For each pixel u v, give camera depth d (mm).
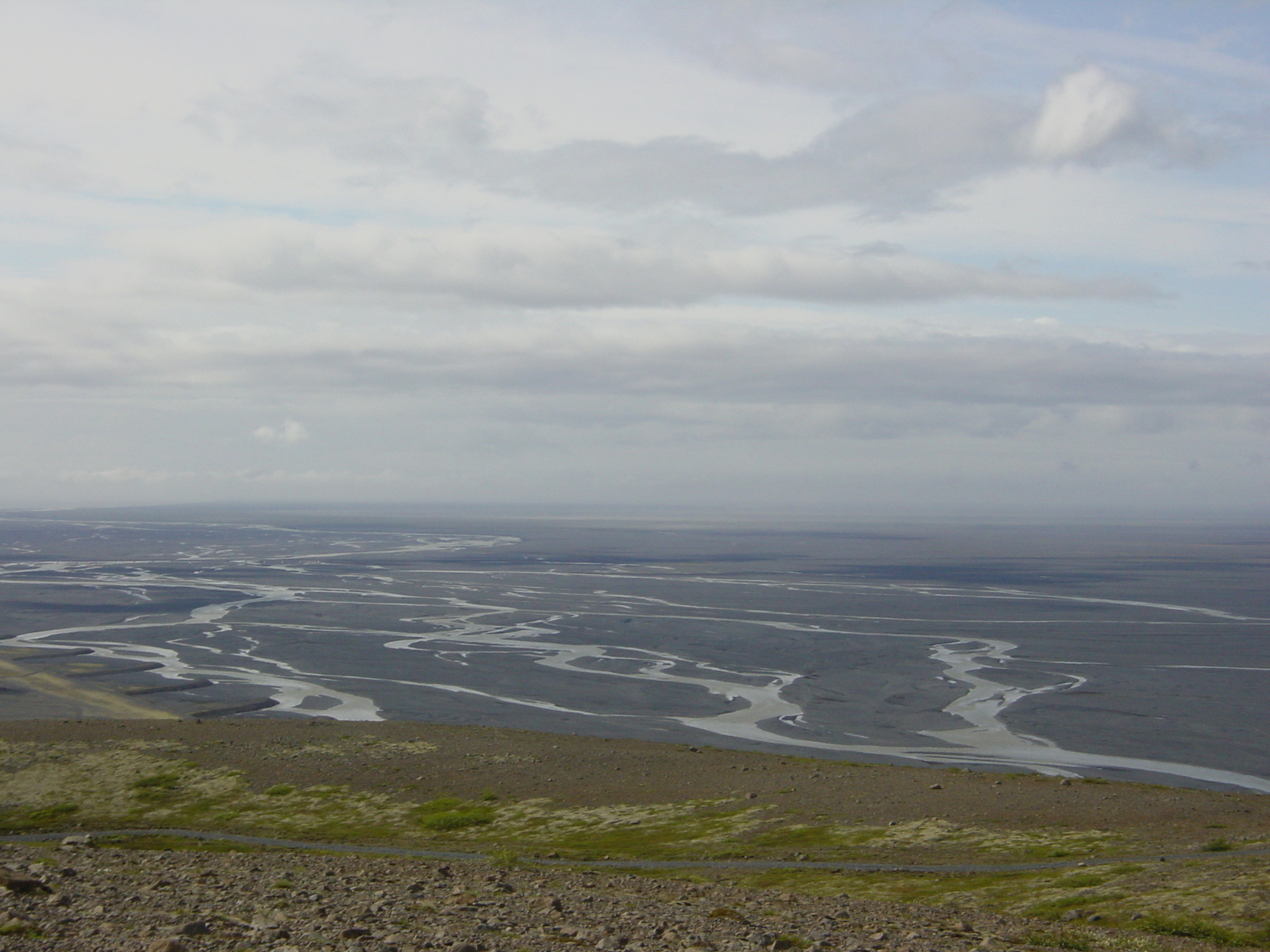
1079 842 42594
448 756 68625
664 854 45469
